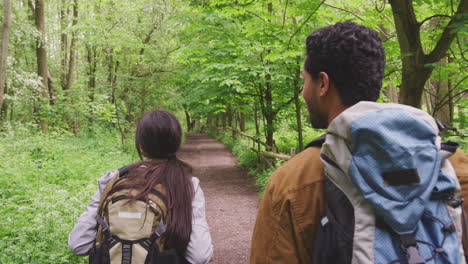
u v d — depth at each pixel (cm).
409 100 437
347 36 96
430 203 87
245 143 1628
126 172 161
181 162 169
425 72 420
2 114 1510
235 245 507
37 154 877
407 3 416
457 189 90
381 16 615
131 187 151
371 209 84
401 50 433
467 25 368
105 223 147
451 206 89
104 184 165
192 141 2472
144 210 146
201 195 168
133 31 1884
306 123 1105
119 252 141
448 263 82
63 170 707
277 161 921
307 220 95
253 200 777
